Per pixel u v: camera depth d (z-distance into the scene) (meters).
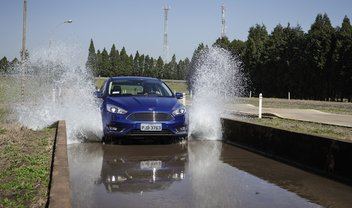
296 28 51.72
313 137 6.66
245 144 8.84
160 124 8.52
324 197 5.03
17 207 3.98
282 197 5.00
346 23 45.56
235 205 4.65
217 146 8.84
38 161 6.01
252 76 57.12
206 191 5.21
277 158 7.52
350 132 10.34
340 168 6.01
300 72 49.75
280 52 52.41
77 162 6.95
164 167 6.63
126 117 8.47
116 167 6.58
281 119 14.71
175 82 70.94
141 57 122.38
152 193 5.09
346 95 46.03
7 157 6.35
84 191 5.16
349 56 44.22
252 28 58.22
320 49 46.94
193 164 6.89
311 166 6.70
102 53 117.31
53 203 3.78
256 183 5.68
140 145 8.77
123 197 4.91
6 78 31.09
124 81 10.13
